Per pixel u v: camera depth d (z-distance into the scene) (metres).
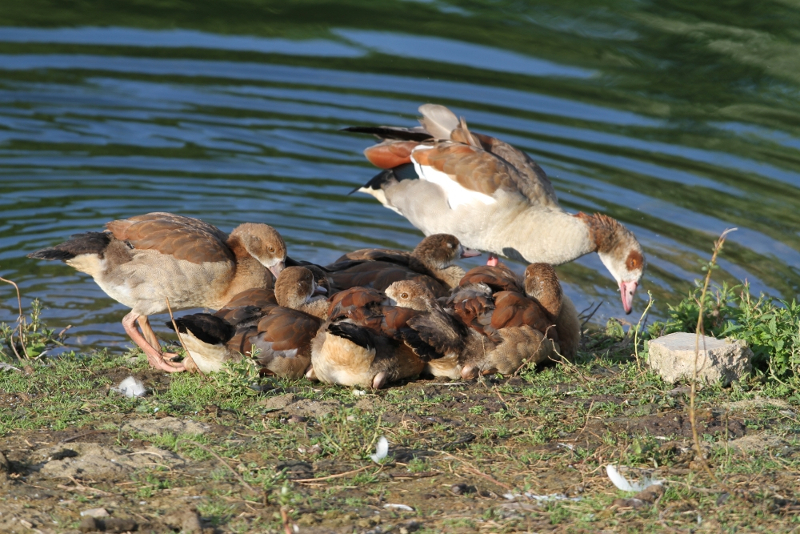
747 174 18.86
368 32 24.81
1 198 16.83
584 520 6.71
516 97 21.53
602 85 22.20
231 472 7.48
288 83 22.08
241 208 17.22
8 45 22.80
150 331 11.61
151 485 7.20
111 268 11.36
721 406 9.20
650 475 7.53
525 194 14.45
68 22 24.38
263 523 6.64
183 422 8.54
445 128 15.34
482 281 11.01
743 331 10.57
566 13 25.73
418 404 9.19
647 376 10.04
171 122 20.23
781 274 15.35
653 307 14.57
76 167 18.22
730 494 7.11
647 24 25.16
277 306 10.28
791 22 25.19
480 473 7.59
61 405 9.09
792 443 8.21
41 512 6.71
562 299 11.05
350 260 12.25
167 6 25.78
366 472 7.54
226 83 21.86
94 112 20.41
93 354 11.52
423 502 7.06
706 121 20.80
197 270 11.42
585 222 14.39
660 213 17.33
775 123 20.84
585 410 9.05
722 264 15.67
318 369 9.77
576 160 19.08
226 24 24.86
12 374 10.30
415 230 16.94
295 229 16.62
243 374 9.41
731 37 24.36
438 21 25.48
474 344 10.05
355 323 9.46
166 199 17.34
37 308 12.20
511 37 24.61
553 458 7.91
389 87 21.91
